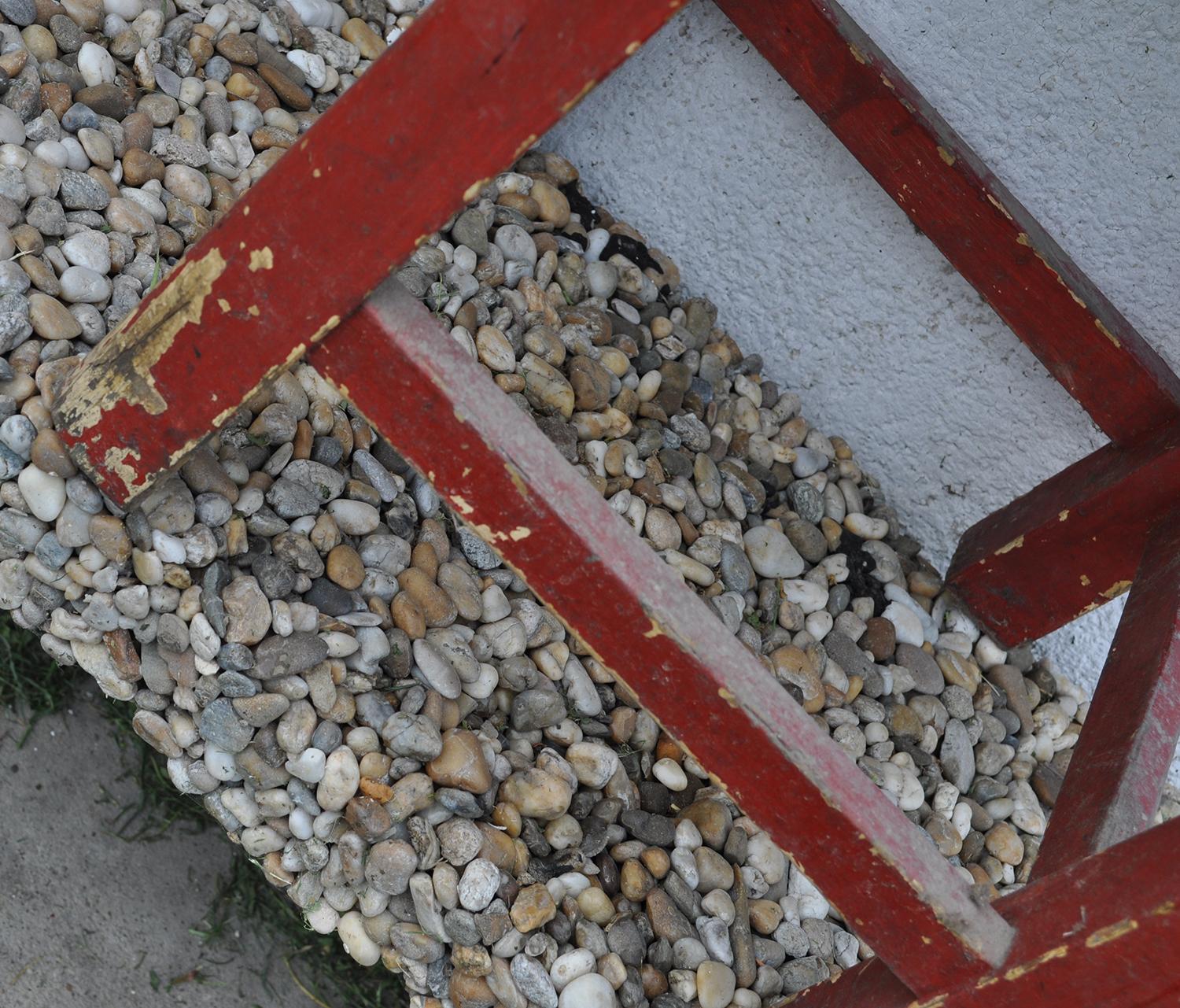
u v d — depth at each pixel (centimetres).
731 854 138
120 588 130
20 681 139
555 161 161
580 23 112
